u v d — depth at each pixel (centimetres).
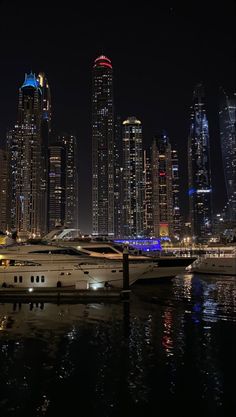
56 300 2942
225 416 1155
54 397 1277
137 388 1340
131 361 1597
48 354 1688
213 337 1945
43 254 3291
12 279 3222
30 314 2505
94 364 1563
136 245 9656
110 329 2116
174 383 1377
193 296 3300
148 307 2756
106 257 3828
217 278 5072
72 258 3306
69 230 4459
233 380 1400
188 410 1189
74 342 1867
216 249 7556
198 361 1594
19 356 1661
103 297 2977
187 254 7919
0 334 2017
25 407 1212
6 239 3850
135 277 3366
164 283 3966
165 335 1989
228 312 2581
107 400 1252
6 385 1367
